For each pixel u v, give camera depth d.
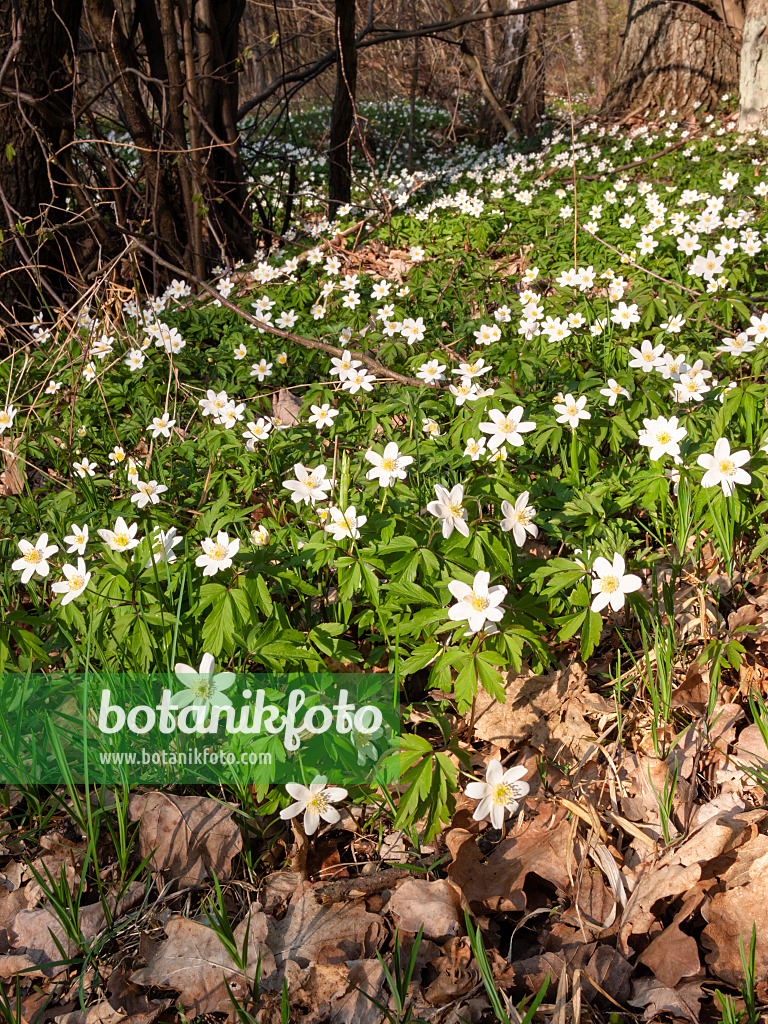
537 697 0.64
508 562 0.59
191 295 1.52
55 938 0.48
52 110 1.51
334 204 2.38
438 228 1.79
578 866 0.53
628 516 0.80
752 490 0.67
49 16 1.45
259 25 3.10
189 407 1.07
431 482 0.76
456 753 0.54
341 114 2.24
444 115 4.42
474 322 1.16
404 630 0.57
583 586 0.58
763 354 0.87
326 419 0.86
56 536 0.78
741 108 2.61
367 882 0.53
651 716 0.62
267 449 0.88
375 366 0.98
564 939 0.50
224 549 0.58
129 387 1.12
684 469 0.66
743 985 0.45
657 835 0.55
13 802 0.61
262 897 0.54
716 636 0.67
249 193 1.90
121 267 1.57
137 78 1.83
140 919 0.53
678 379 0.81
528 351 1.04
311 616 0.67
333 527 0.59
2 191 1.42
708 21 3.06
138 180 1.77
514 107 3.86
